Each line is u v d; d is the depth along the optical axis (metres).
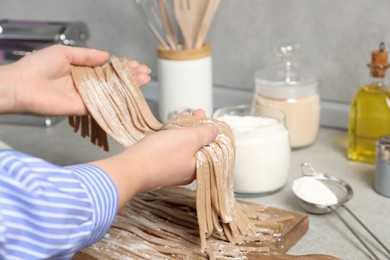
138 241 0.85
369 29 1.20
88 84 0.89
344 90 1.28
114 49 1.54
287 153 1.01
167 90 1.26
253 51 1.35
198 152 0.77
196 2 1.20
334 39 1.25
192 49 1.23
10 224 0.54
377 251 0.84
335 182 0.99
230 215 0.82
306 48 1.29
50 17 1.61
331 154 1.17
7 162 0.57
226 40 1.37
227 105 1.41
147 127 0.87
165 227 0.88
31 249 0.56
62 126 1.39
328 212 0.94
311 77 1.18
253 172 0.98
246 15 1.33
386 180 0.98
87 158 1.21
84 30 1.43
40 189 0.56
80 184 0.60
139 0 1.35
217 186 0.78
